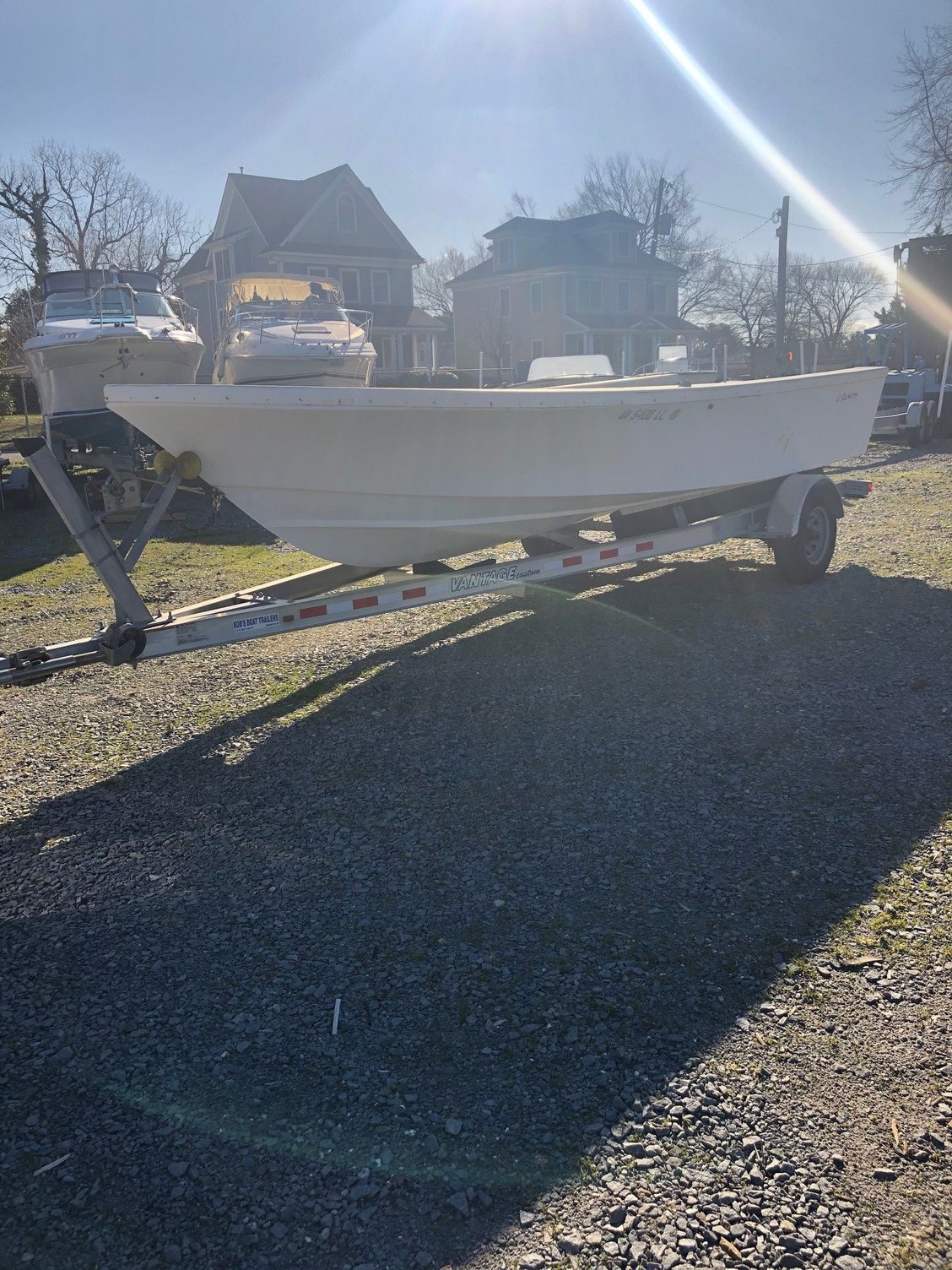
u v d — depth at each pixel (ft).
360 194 119.14
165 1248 6.82
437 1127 7.79
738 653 19.02
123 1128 7.90
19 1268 6.68
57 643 21.59
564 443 17.97
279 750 15.46
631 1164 7.36
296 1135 7.77
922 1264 6.47
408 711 16.81
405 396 15.53
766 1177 7.18
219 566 30.48
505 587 18.85
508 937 10.21
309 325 40.96
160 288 48.65
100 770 14.98
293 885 11.47
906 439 62.03
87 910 11.15
